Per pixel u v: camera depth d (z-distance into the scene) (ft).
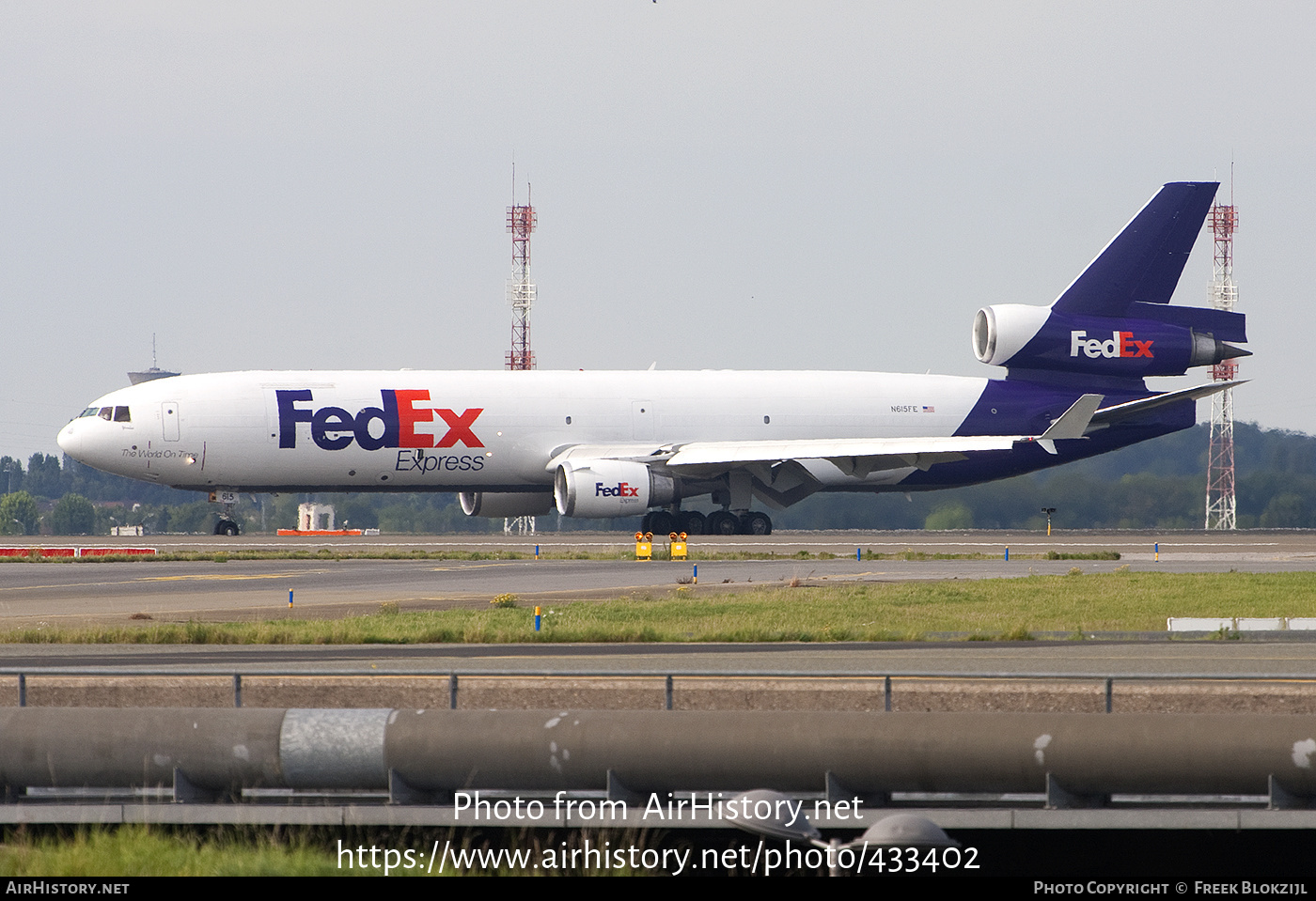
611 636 384.88
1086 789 211.61
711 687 278.46
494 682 282.15
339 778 223.71
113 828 221.46
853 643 375.66
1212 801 216.95
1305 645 363.76
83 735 223.92
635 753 217.56
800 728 215.51
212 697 289.53
